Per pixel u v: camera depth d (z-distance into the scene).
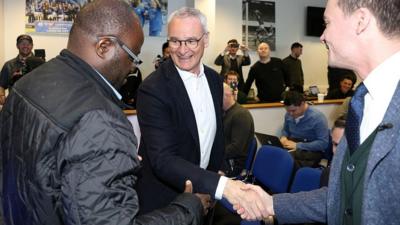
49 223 0.87
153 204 1.55
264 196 1.33
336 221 0.93
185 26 1.52
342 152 0.93
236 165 3.41
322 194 1.22
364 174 0.82
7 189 0.96
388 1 0.78
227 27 7.33
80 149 0.84
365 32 0.81
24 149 0.90
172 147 1.50
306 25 7.99
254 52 7.58
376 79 0.83
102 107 0.89
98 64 0.98
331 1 0.86
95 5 0.99
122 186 0.87
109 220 0.83
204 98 1.64
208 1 6.81
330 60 0.89
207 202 1.38
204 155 1.65
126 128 0.91
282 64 6.43
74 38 0.99
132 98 4.34
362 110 0.88
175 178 1.43
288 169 2.69
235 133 3.46
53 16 6.20
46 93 0.92
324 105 4.80
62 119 0.87
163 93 1.49
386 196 0.77
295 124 3.94
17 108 0.96
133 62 1.03
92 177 0.83
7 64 4.75
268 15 7.64
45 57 5.89
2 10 5.94
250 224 2.21
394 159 0.77
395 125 0.77
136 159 0.91
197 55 1.56
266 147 3.01
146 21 6.73
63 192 0.84
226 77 4.57
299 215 1.25
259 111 4.43
